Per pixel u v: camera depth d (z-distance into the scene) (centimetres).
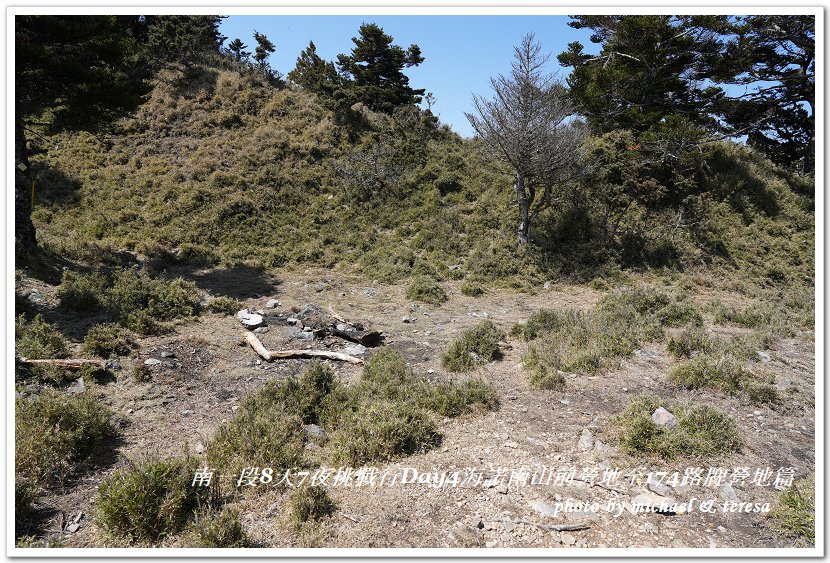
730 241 1834
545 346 905
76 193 1936
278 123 2434
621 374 787
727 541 411
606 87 2344
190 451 559
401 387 710
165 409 665
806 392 724
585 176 1859
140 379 735
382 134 2458
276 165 2198
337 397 673
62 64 1182
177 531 420
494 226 1920
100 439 561
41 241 1370
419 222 1966
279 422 580
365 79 3188
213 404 693
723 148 2344
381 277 1631
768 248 1827
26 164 1223
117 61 1401
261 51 2916
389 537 411
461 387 698
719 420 579
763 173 2233
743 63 2322
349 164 2250
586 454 546
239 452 523
